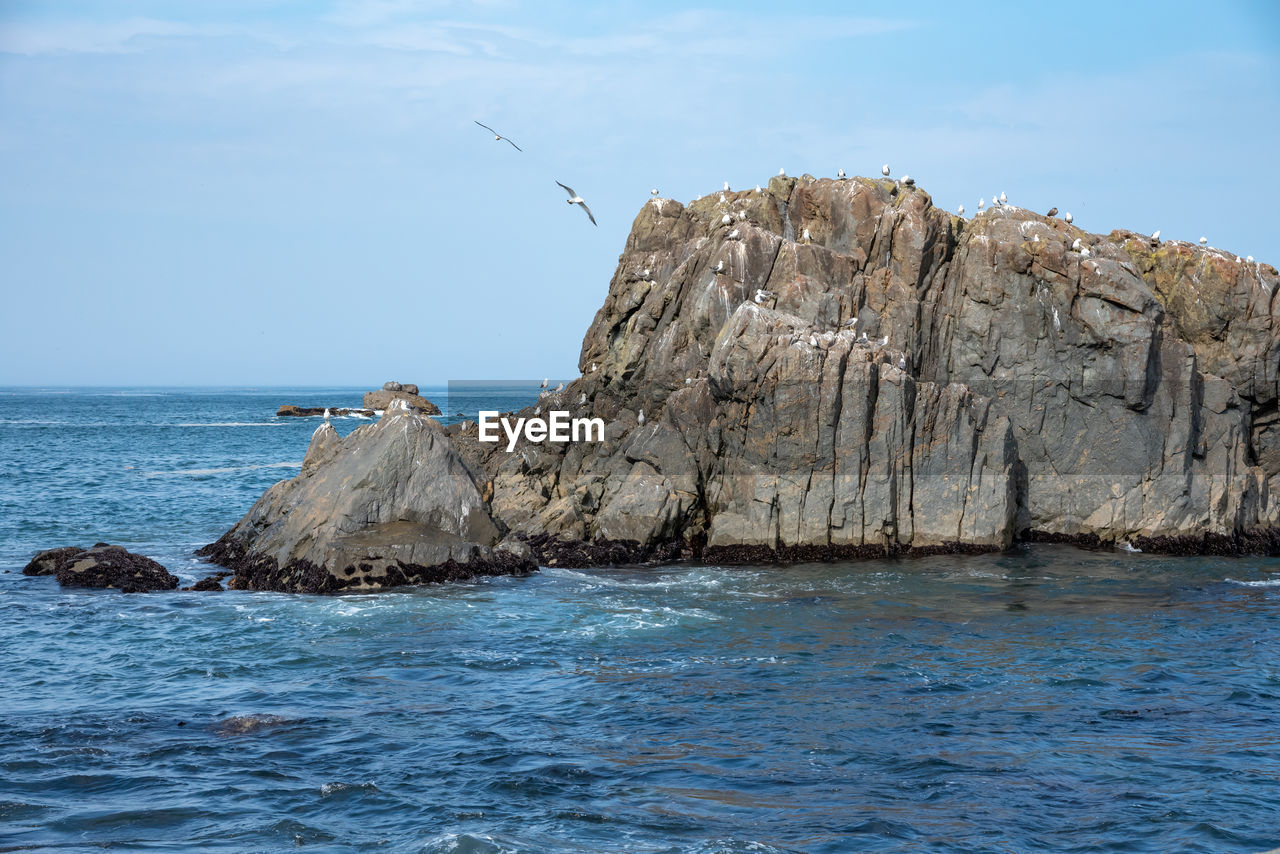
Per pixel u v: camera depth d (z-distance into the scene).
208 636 30.98
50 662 28.44
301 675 27.44
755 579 38.97
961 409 43.38
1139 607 34.97
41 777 20.66
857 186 50.00
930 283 48.38
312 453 46.16
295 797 19.89
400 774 20.98
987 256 46.72
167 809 19.28
